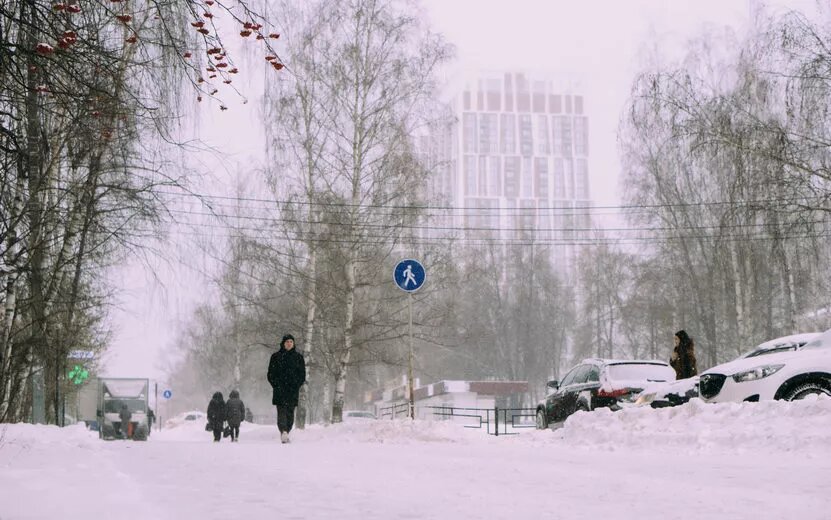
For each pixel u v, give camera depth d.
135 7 10.04
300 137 34.12
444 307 37.97
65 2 8.51
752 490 6.87
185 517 5.23
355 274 35.41
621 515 5.55
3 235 14.27
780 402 12.23
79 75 9.14
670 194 42.66
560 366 89.88
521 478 7.98
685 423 13.29
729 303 47.03
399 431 18.64
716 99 30.92
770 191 27.38
